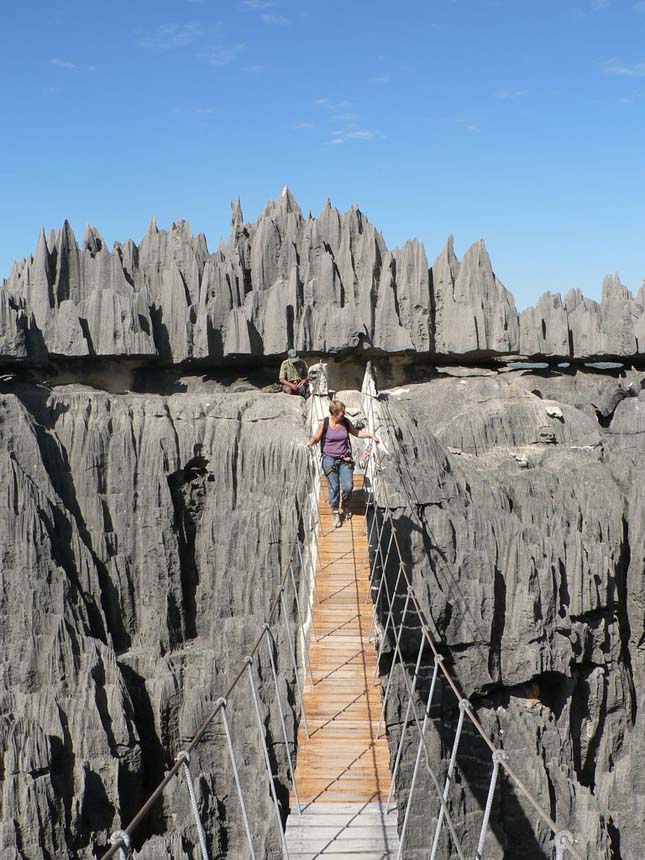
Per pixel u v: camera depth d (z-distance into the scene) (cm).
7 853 3581
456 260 5431
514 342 5306
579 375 5638
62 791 3859
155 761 4312
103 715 4056
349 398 4459
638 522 4522
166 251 5341
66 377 5041
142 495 4703
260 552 4272
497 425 4931
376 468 2941
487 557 4075
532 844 3766
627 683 4438
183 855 3703
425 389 5212
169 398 4938
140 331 4941
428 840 3469
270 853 3303
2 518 4300
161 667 4428
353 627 2297
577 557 4300
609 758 4309
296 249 5269
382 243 5356
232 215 5491
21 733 3834
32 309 4981
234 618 4316
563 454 4844
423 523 3956
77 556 4478
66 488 4644
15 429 4506
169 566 4653
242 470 4662
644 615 4462
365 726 1992
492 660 4069
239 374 5253
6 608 4219
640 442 5056
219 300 5091
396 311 5172
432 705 3672
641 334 5406
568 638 4203
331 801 1786
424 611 3762
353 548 2575
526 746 3891
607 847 3731
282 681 3888
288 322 5025
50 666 4134
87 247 5250
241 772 3931
